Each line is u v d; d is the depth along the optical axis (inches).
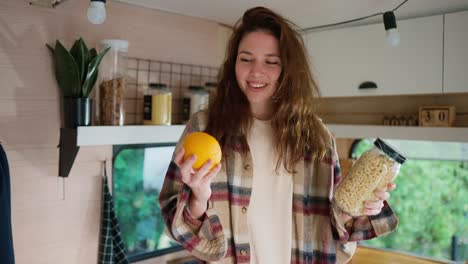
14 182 56.9
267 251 35.2
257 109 39.1
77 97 56.1
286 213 36.1
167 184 35.3
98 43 64.1
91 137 56.4
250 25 37.7
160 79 73.9
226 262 35.2
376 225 35.1
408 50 72.8
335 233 36.6
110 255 66.5
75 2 61.9
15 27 56.0
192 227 32.4
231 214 35.6
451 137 70.1
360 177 31.9
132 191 71.1
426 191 87.7
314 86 42.3
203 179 28.9
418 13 71.6
